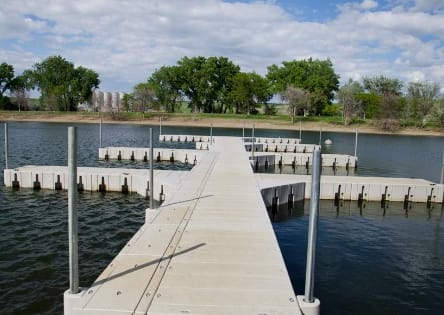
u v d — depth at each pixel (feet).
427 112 199.31
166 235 22.88
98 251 30.50
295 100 204.74
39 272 26.43
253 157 68.49
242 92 228.43
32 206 42.24
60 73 236.22
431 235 37.88
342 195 48.67
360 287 26.37
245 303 15.28
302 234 36.91
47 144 97.25
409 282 27.43
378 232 38.32
